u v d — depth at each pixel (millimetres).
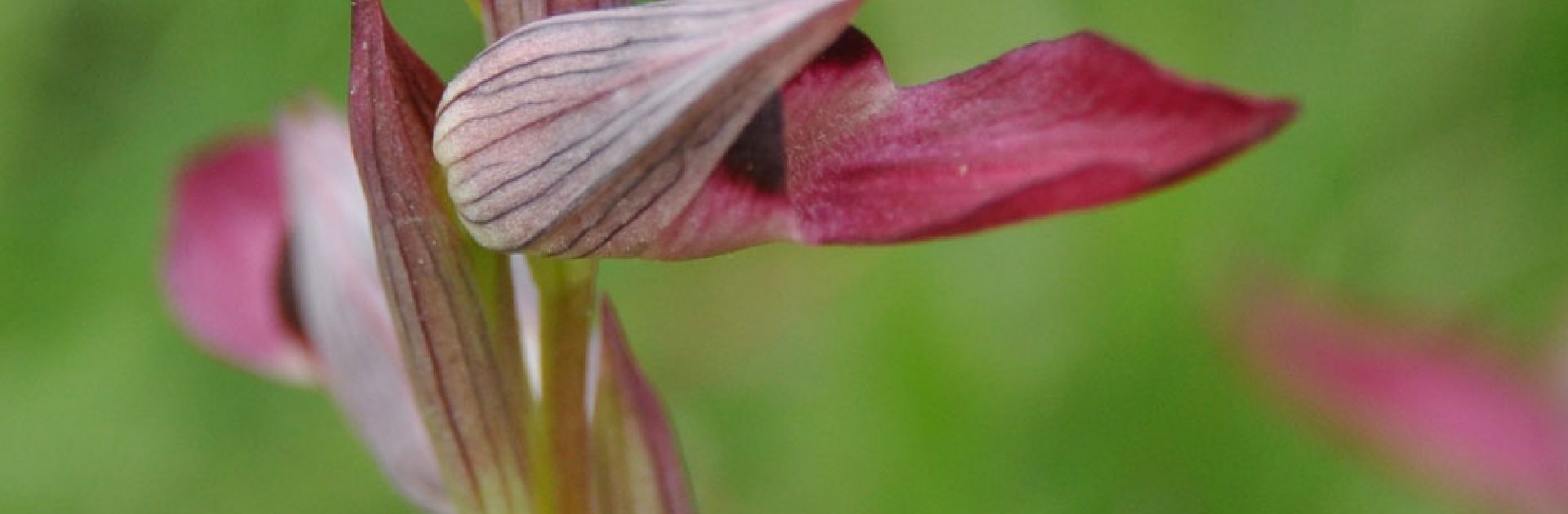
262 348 182
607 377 160
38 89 288
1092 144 140
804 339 273
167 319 279
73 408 273
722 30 139
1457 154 271
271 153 184
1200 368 243
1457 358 206
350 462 274
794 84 144
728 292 292
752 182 141
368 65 148
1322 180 265
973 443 240
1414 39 270
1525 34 272
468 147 144
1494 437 204
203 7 287
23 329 278
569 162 142
